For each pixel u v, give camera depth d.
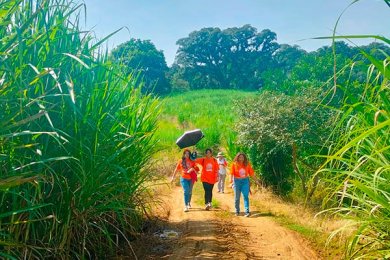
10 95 3.32
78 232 5.00
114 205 5.59
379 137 3.70
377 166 3.95
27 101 3.90
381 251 3.83
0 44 3.44
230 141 17.89
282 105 13.69
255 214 10.02
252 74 116.62
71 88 3.21
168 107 50.03
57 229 4.59
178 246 6.62
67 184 4.38
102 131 5.09
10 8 3.03
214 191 15.17
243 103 14.45
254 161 14.46
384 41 2.80
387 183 3.79
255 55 118.88
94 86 5.16
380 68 2.86
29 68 4.04
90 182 4.73
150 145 7.29
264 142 13.34
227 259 6.02
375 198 3.46
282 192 13.40
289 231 7.96
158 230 7.73
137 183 7.18
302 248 6.79
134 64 82.12
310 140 12.23
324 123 12.34
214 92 86.06
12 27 3.86
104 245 5.77
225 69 120.56
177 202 11.88
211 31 119.69
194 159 10.77
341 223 7.66
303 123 12.52
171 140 25.88
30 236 4.38
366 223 3.83
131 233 6.56
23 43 3.54
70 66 4.86
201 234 7.54
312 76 22.62
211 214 9.96
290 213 9.97
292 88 21.34
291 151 12.76
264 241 7.29
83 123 4.70
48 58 4.34
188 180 10.52
